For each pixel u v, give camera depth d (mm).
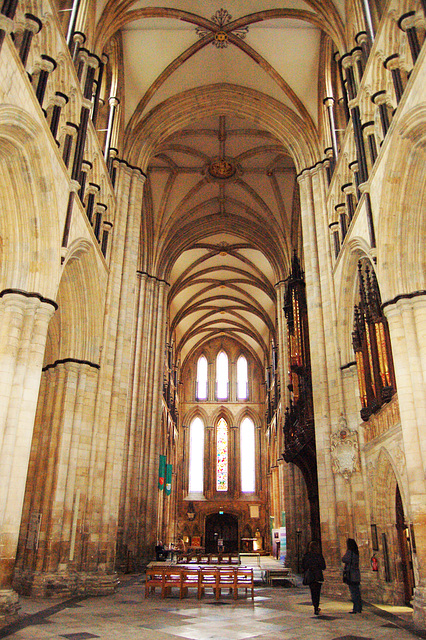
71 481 15477
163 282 31672
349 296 17625
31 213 11930
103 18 17234
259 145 28109
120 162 20984
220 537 48750
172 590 16688
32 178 11664
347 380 17562
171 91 23125
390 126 12500
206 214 33188
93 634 8922
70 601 13391
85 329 16969
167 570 14438
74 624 9945
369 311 14578
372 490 15547
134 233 20703
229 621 10633
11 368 11234
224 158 28922
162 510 37438
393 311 12367
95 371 17078
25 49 10852
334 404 17641
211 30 20969
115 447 17312
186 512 48656
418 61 10891
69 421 15945
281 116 23156
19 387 11234
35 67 11930
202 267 40250
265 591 17188
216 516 49250
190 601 13883
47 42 12430
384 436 14078
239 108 23938
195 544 46406
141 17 19453
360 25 15969
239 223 33500
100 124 20125
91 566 15500
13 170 11328
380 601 14195
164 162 29250
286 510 28938
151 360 29609
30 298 11781
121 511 24750
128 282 19641
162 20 20594
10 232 11898
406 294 12234
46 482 15172
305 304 23094
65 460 15523
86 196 16688
